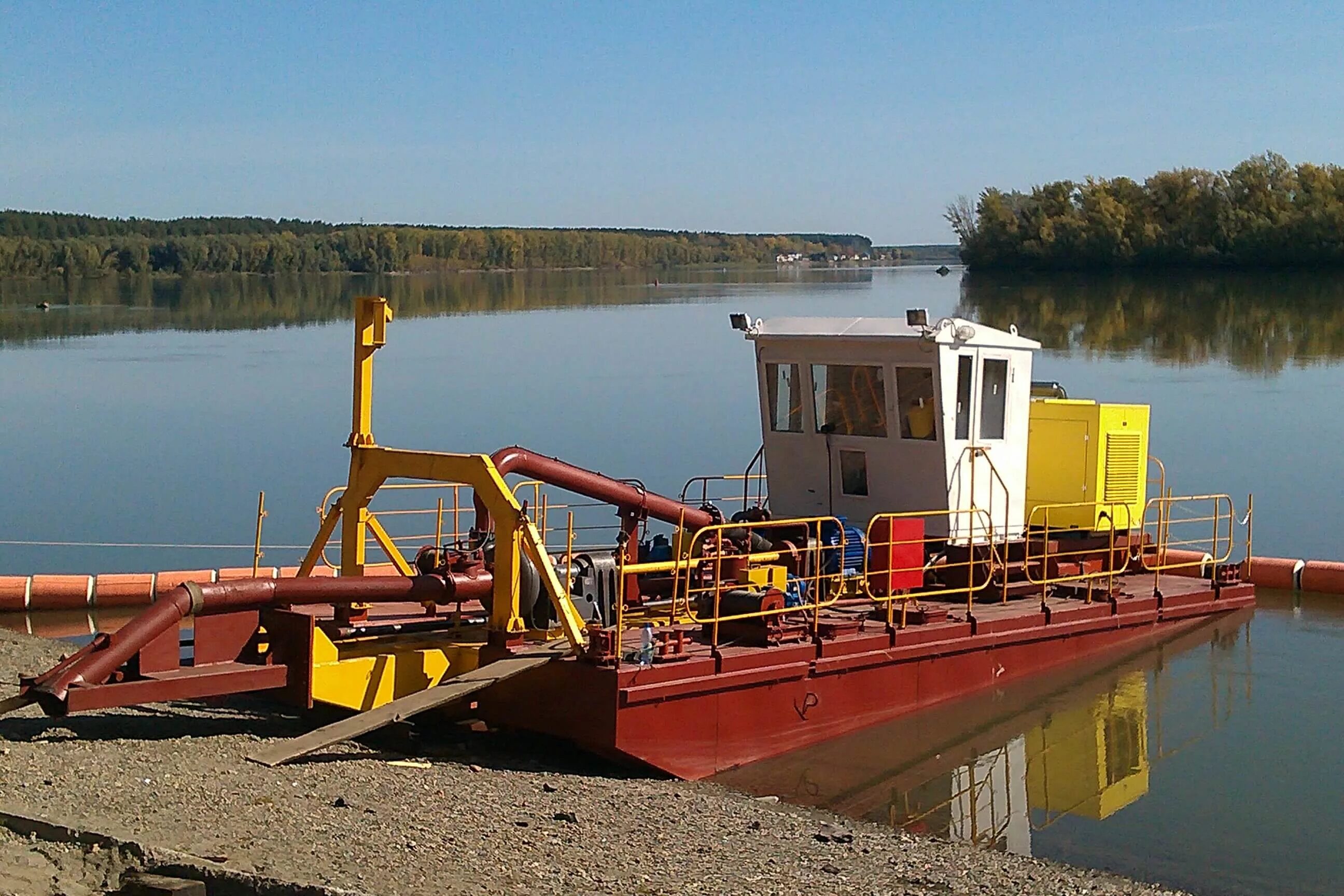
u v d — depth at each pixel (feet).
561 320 275.39
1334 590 71.46
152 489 107.04
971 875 33.19
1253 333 209.97
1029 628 50.80
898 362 50.57
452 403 153.38
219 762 34.76
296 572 69.05
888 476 51.78
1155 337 207.00
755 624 43.27
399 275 483.92
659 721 39.52
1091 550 57.67
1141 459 60.13
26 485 108.58
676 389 165.07
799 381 53.78
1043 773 43.14
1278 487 104.94
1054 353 190.39
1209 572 66.39
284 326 264.31
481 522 45.57
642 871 30.60
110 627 61.87
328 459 120.98
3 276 394.52
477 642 42.09
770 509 55.31
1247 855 36.68
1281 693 52.21
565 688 39.45
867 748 44.96
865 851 34.45
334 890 25.57
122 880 25.64
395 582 40.50
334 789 33.94
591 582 43.50
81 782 31.14
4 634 51.03
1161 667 55.72
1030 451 59.36
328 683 38.50
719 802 37.91
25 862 25.77
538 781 37.93
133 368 191.52
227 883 25.73
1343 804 40.73
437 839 30.83
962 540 51.13
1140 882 34.19
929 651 46.75
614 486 48.06
